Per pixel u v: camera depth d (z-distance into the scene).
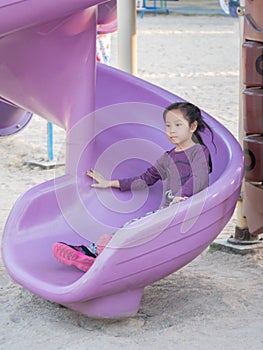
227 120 8.73
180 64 12.93
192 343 3.61
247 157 4.64
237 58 13.62
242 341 3.64
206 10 21.52
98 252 3.95
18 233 4.09
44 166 6.94
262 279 4.45
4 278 4.43
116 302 3.72
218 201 3.74
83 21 4.21
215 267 4.64
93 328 3.78
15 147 7.58
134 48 5.96
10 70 4.48
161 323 3.83
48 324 3.83
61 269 3.93
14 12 3.69
